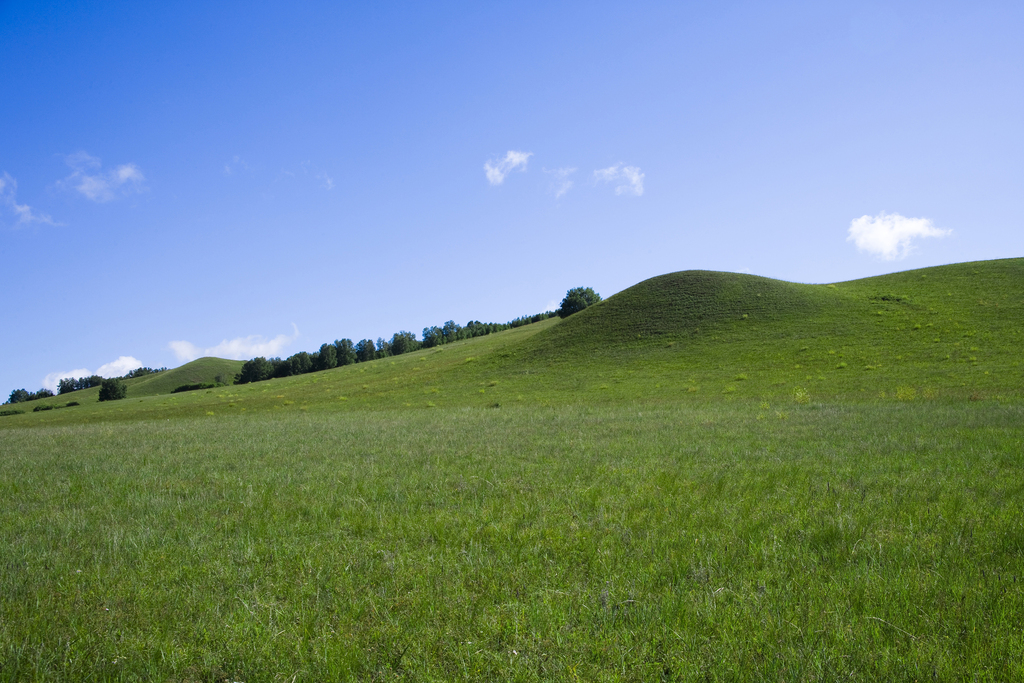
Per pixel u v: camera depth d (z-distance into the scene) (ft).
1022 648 13.69
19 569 22.12
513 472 40.50
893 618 15.53
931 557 20.04
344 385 218.18
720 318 205.77
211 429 87.20
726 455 44.39
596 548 22.17
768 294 220.02
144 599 18.66
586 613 16.40
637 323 218.18
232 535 26.45
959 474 33.83
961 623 15.20
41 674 14.06
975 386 100.89
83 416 203.62
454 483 37.24
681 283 249.14
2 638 15.84
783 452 44.68
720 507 27.86
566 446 52.60
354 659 14.38
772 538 22.79
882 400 90.74
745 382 132.16
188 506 32.89
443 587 18.78
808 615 16.03
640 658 13.97
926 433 50.44
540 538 23.99
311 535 25.88
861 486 31.83
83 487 40.16
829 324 179.32
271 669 14.23
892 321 171.42
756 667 13.48
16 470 49.42
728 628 15.37
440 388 180.86
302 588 19.17
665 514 26.99
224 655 14.90
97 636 16.06
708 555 20.76
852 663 13.65
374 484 37.42
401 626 16.12
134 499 35.17
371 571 20.59
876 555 20.61
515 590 18.51
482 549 22.79
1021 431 48.44
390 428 77.92
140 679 14.10
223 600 18.51
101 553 23.77
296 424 92.12
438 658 14.42
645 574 19.17
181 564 22.20
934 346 141.08
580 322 237.66
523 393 154.10
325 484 38.42
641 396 128.67
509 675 13.43
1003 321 153.17
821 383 120.67
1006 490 29.04
